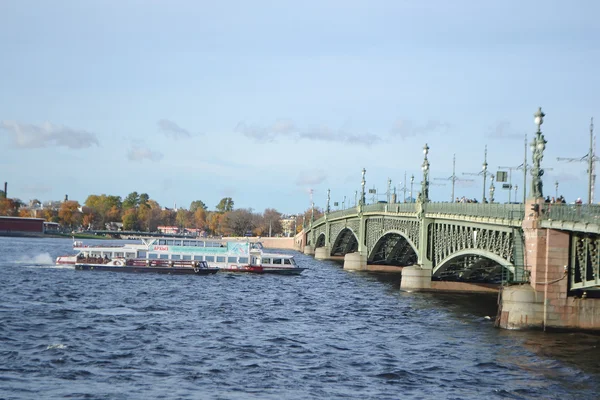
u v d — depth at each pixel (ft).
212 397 171.22
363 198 594.24
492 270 371.56
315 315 306.55
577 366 207.72
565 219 238.68
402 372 200.13
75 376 186.19
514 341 238.27
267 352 221.66
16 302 313.32
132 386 178.60
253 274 508.12
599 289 244.83
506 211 282.15
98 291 365.81
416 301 361.10
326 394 176.96
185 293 371.56
